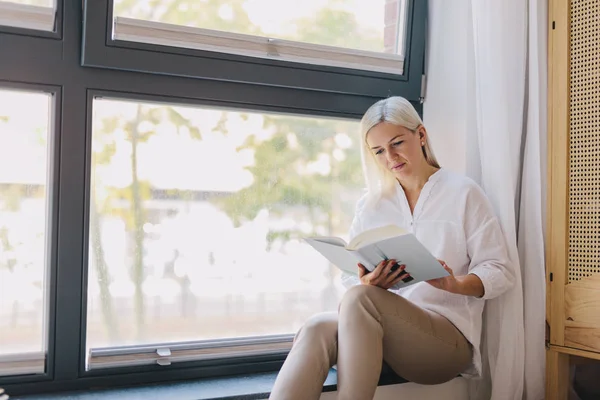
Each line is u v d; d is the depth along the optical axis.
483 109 2.07
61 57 1.79
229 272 2.05
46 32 1.78
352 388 1.59
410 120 1.94
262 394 1.81
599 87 1.85
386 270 1.66
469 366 1.92
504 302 1.99
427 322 1.77
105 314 1.89
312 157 2.19
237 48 2.00
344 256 1.71
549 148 1.96
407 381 1.95
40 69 1.77
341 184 2.24
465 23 2.19
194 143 1.99
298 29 2.12
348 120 2.24
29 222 1.80
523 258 2.07
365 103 2.24
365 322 1.64
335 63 2.16
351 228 2.10
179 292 1.98
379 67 2.24
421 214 1.97
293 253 2.16
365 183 2.28
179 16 1.93
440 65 2.28
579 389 2.00
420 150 1.98
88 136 1.83
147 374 1.91
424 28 2.31
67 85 1.80
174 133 1.97
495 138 2.04
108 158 1.88
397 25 2.31
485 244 1.90
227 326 2.05
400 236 1.51
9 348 1.78
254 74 2.03
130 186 1.91
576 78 1.92
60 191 1.79
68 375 1.82
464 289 1.79
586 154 1.88
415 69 2.31
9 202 1.77
